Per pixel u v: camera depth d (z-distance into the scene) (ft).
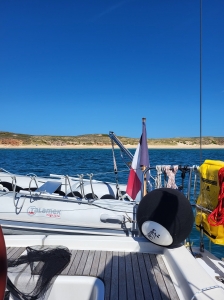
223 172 7.79
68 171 49.93
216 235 8.16
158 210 8.14
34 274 7.16
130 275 7.39
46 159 81.76
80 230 13.82
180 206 8.09
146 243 8.79
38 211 14.10
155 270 7.65
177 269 7.23
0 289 4.33
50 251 8.23
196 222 9.50
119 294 6.61
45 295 6.65
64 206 14.23
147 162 13.28
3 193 14.82
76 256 8.38
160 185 10.71
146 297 6.50
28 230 13.88
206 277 6.71
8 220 13.96
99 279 7.16
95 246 8.89
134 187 14.69
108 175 43.09
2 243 4.50
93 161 73.20
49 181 17.39
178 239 8.01
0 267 4.35
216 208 7.91
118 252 8.68
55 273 7.25
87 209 14.19
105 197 17.62
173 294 6.61
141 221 8.48
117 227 13.87
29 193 14.88
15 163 66.13
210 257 9.05
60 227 13.92
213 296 6.02
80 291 7.09
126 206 14.47
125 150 16.49
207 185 8.83
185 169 10.18
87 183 18.81
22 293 6.55
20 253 8.49
